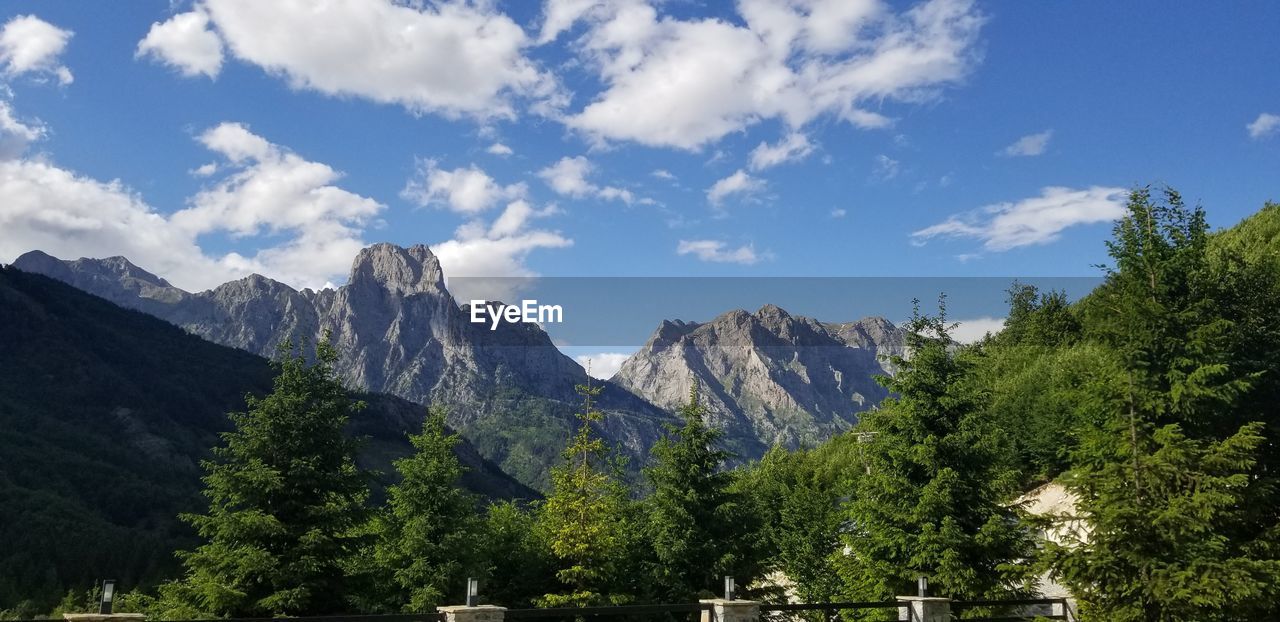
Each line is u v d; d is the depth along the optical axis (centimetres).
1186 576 1473
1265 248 3497
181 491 14100
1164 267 2008
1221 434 1983
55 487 12094
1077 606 1717
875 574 2269
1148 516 1523
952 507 2183
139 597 2273
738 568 2664
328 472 2458
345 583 2384
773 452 5931
